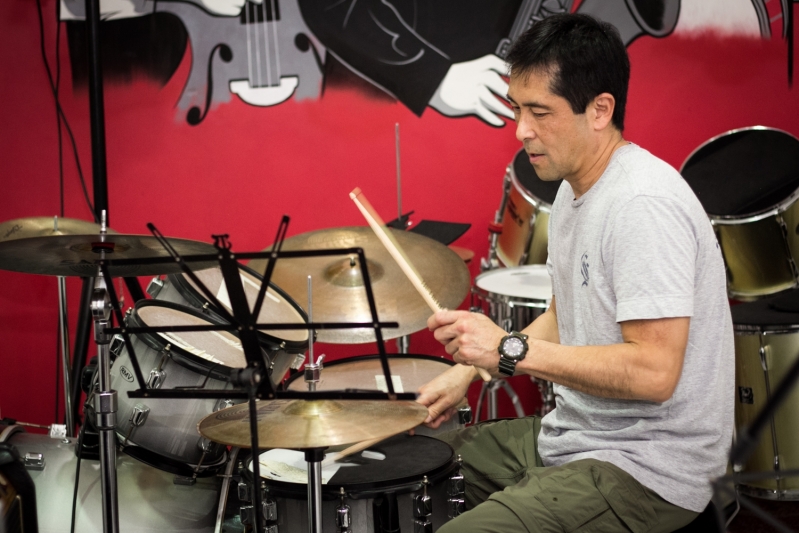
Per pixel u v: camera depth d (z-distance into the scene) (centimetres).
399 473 145
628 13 304
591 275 147
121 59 334
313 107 327
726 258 262
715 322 144
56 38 335
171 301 203
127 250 174
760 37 298
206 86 332
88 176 339
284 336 194
